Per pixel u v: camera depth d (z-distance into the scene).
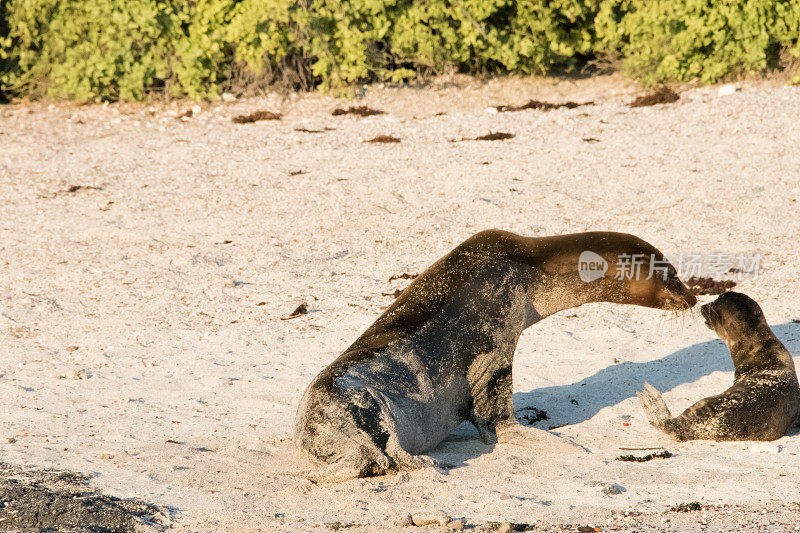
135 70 71.56
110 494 21.34
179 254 45.56
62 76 71.81
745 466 23.22
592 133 61.78
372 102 71.69
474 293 25.59
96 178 56.84
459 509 20.62
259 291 41.53
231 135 64.56
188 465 23.66
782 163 54.03
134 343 35.72
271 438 26.05
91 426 27.14
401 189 53.66
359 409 22.89
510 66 75.00
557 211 49.22
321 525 19.62
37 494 20.95
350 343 35.53
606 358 33.25
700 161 55.38
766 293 38.56
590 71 77.56
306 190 54.16
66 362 33.59
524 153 58.72
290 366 33.28
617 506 20.64
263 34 71.44
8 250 46.22
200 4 71.50
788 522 19.22
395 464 22.70
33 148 62.44
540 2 73.31
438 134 63.53
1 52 73.38
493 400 25.89
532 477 22.95
